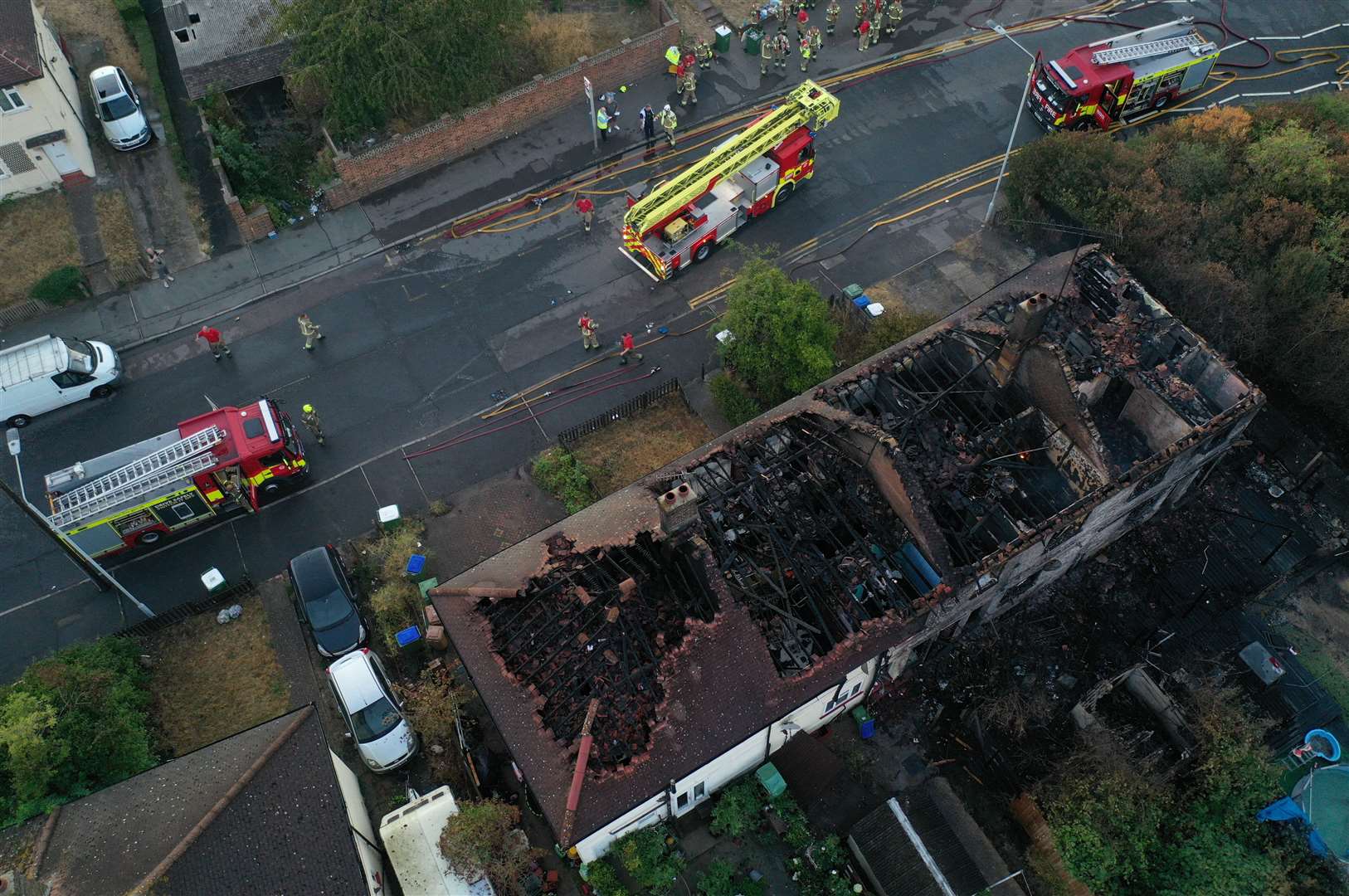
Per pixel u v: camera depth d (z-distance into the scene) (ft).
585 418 108.99
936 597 75.66
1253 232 107.86
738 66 144.66
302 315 112.27
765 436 85.46
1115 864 75.05
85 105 134.51
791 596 79.15
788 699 72.33
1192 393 86.33
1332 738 82.74
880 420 86.63
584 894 78.48
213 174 128.88
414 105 129.90
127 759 82.02
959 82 142.51
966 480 84.99
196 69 130.11
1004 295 94.07
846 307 112.98
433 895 73.77
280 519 101.86
